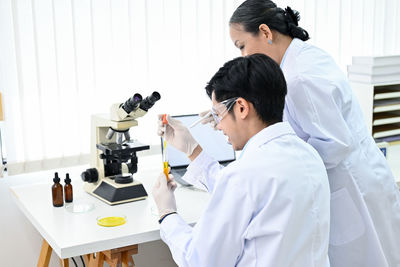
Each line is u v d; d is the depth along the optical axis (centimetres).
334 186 185
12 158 261
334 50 337
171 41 290
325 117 176
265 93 136
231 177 133
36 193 236
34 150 266
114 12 272
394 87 307
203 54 300
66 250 174
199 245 135
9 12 249
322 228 137
